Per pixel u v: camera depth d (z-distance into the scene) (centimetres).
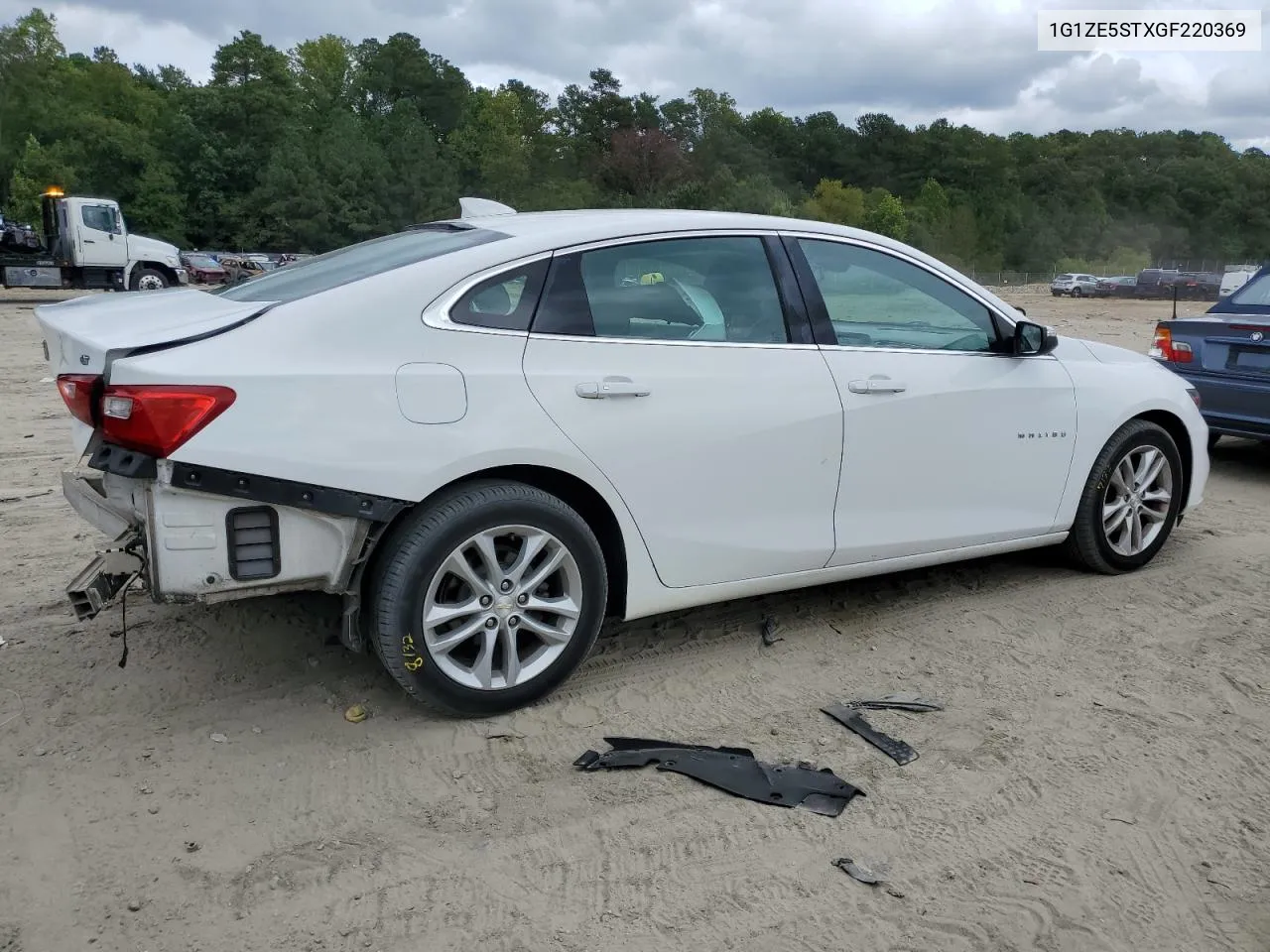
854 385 392
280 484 294
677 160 9381
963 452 424
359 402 303
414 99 10488
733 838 283
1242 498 658
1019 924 252
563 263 346
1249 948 246
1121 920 255
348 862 271
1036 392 445
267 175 8212
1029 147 14688
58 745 321
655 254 365
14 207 7106
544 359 334
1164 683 379
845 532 399
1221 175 14288
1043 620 437
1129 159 14975
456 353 321
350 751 322
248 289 358
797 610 444
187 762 314
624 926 249
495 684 338
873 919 252
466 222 384
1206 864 277
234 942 241
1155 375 503
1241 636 423
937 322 429
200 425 284
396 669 320
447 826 287
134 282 2522
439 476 313
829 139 13975
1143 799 305
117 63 10712
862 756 326
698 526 365
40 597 434
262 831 282
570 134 10806
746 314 379
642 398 348
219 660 377
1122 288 5825
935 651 405
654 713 352
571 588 345
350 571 315
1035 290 7688
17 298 2633
